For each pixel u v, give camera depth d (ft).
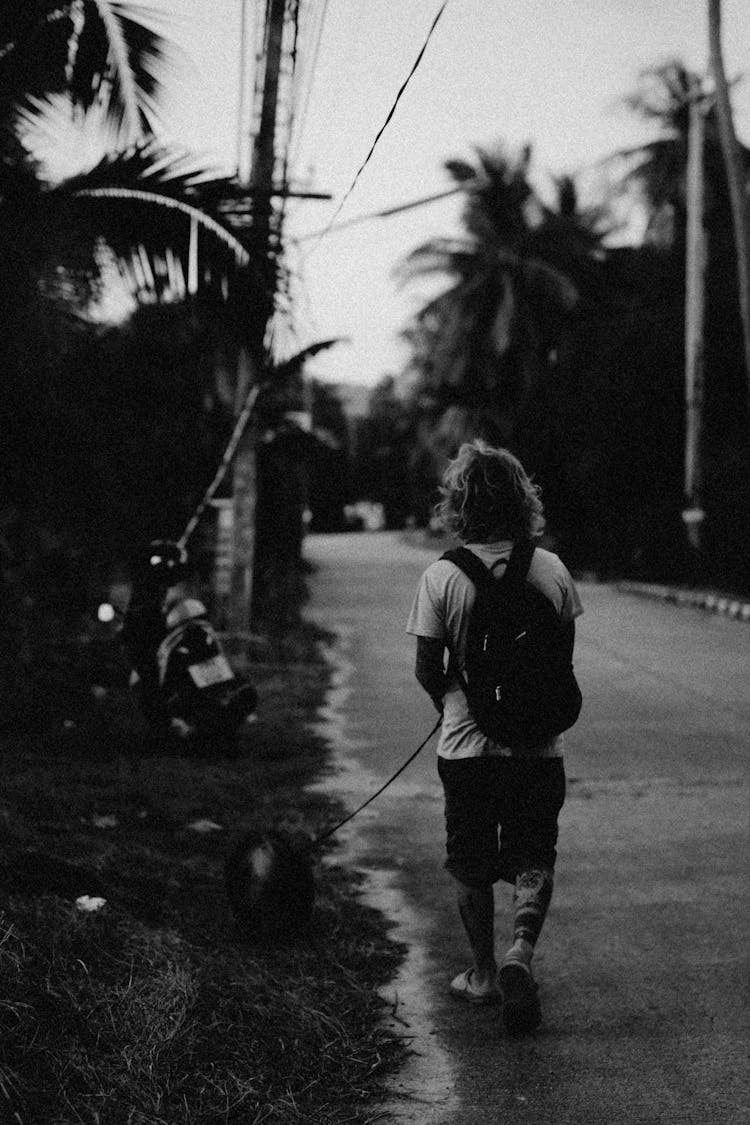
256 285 29.27
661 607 71.41
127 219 28.53
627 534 95.91
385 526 265.34
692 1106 11.21
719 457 88.07
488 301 131.13
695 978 14.40
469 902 13.17
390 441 258.57
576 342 104.78
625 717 33.99
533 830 12.78
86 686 34.37
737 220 64.90
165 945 13.98
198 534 54.70
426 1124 10.97
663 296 96.63
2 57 29.86
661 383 93.35
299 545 75.41
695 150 82.17
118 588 46.09
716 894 17.76
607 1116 11.06
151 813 21.15
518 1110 11.22
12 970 11.62
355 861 19.71
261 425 58.85
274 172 36.88
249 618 45.78
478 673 12.39
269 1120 10.77
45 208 27.84
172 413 48.65
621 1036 12.78
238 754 27.12
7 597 40.11
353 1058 12.14
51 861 15.25
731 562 83.10
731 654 48.14
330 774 26.32
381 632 56.80
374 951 15.23
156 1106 10.53
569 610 12.71
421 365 150.10
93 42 30.89
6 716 29.71
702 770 26.84
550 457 109.50
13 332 27.94
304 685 39.01
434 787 25.11
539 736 12.45
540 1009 12.96
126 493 46.06
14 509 39.47
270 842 15.38
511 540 12.92
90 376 41.24
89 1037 11.35
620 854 20.08
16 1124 9.78
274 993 13.25
